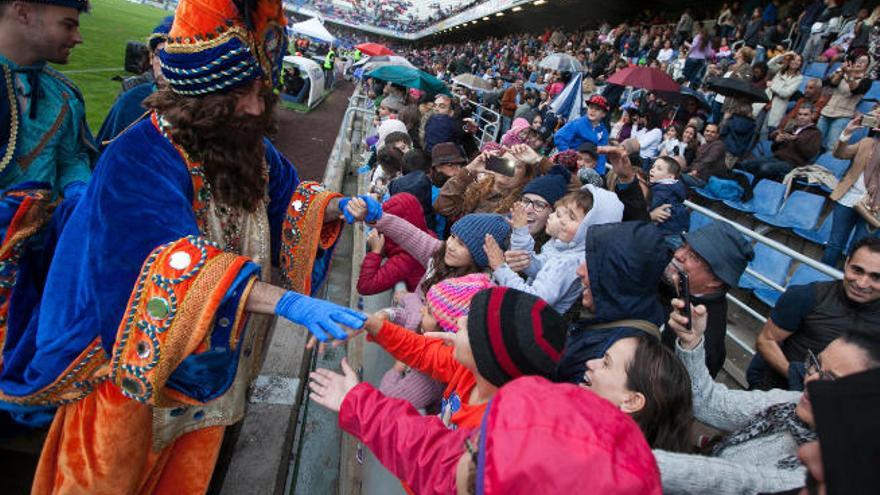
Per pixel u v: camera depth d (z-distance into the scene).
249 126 1.46
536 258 2.47
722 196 5.72
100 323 1.29
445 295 1.76
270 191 1.85
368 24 71.06
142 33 21.81
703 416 1.63
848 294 2.07
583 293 1.88
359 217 1.98
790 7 10.86
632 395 1.34
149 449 1.57
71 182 2.04
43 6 1.72
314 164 9.77
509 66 21.42
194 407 1.64
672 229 3.55
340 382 1.23
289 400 2.73
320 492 2.53
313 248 1.88
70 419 1.52
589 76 12.60
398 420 1.12
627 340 1.40
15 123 1.80
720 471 1.22
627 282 1.68
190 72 1.32
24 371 1.53
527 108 7.89
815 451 0.63
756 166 5.81
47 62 1.89
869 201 3.83
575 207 2.28
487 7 26.89
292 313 1.31
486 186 3.33
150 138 1.39
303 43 26.73
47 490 1.58
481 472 0.69
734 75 7.87
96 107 9.15
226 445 2.34
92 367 1.42
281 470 2.42
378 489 1.77
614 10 21.77
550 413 0.70
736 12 13.01
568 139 5.04
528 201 2.88
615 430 0.70
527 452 0.66
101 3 30.16
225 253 1.33
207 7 1.28
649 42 14.41
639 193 2.98
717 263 1.95
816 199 5.04
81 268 1.34
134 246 1.28
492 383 1.15
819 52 8.80
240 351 1.62
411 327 2.12
